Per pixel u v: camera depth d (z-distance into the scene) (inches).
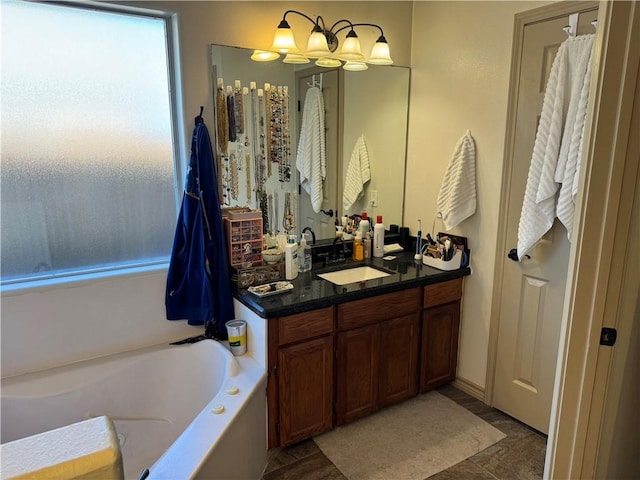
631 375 57.1
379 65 107.1
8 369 75.1
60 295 77.5
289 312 78.0
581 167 50.1
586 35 73.9
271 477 78.7
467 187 98.4
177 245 85.4
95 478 24.0
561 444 56.2
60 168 77.2
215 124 88.1
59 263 79.8
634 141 48.1
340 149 106.2
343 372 87.7
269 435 80.7
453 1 98.3
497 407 99.3
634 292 53.3
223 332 89.6
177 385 86.4
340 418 89.5
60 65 74.6
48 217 77.5
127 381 82.0
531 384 91.9
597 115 47.6
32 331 76.1
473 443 88.1
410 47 111.0
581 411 54.1
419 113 111.0
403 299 93.7
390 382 95.8
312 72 98.4
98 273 82.6
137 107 82.7
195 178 83.4
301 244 98.3
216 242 86.2
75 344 80.4
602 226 49.4
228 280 88.1
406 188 117.6
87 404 78.3
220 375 81.2
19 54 71.2
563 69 76.5
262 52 91.0
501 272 95.0
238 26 87.4
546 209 81.2
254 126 93.0
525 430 92.4
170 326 89.5
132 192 84.7
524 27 84.7
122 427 81.4
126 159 83.1
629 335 54.5
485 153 95.4
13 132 72.5
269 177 96.9
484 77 93.6
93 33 76.6
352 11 101.1
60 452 24.0
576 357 53.1
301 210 103.0
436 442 88.4
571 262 52.3
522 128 87.3
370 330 89.9
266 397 79.3
